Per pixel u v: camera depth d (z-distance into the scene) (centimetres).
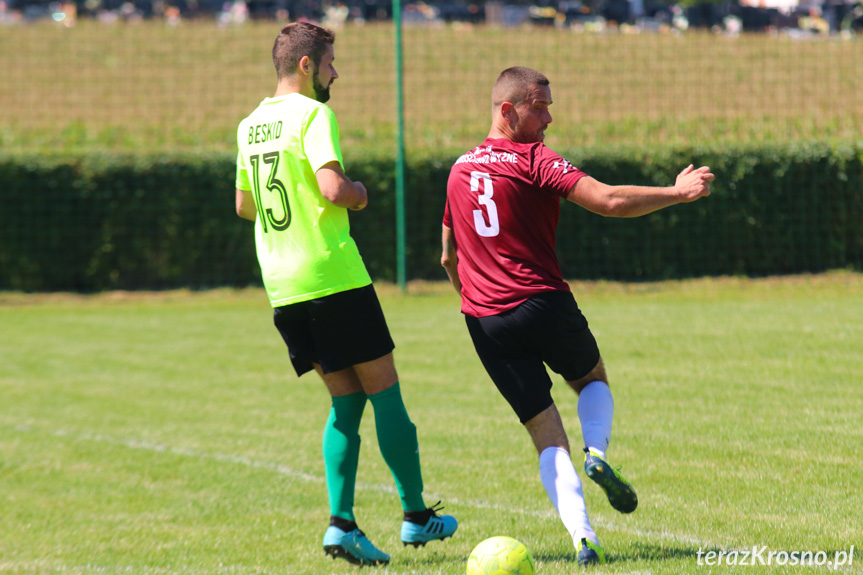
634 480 1784
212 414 2641
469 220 1335
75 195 5500
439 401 2642
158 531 1634
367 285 1371
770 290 4806
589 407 1314
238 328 4219
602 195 1216
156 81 9044
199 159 5528
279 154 1338
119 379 3191
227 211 5541
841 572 1232
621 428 2205
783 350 3116
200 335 4053
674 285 5066
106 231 5516
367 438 2325
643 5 10188
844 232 5181
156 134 7444
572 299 1323
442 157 5378
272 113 1363
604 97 7488
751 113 6769
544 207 1301
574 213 5222
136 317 4644
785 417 2241
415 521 1404
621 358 3083
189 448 2275
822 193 5175
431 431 2297
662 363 2981
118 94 8650
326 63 1409
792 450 1947
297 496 1861
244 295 5288
